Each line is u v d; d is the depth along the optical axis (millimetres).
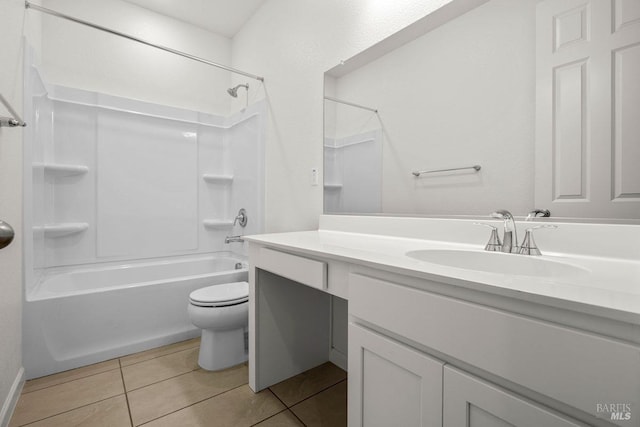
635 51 793
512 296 524
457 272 652
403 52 1365
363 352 838
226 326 1641
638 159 792
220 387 1496
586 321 463
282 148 2180
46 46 2201
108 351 1756
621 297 476
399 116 1382
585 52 873
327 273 991
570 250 873
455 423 622
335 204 1717
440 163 1230
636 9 792
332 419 1276
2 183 1282
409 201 1348
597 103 854
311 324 1676
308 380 1567
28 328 1543
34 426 1217
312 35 1896
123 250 2500
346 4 1661
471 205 1139
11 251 1371
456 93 1178
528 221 968
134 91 2566
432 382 661
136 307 1859
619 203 823
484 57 1097
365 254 895
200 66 2893
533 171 979
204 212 2918
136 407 1339
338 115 1690
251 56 2637
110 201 2445
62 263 2250
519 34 1009
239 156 2777
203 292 1754
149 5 2576
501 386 559
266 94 2391
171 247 2727
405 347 721
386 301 760
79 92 2312
